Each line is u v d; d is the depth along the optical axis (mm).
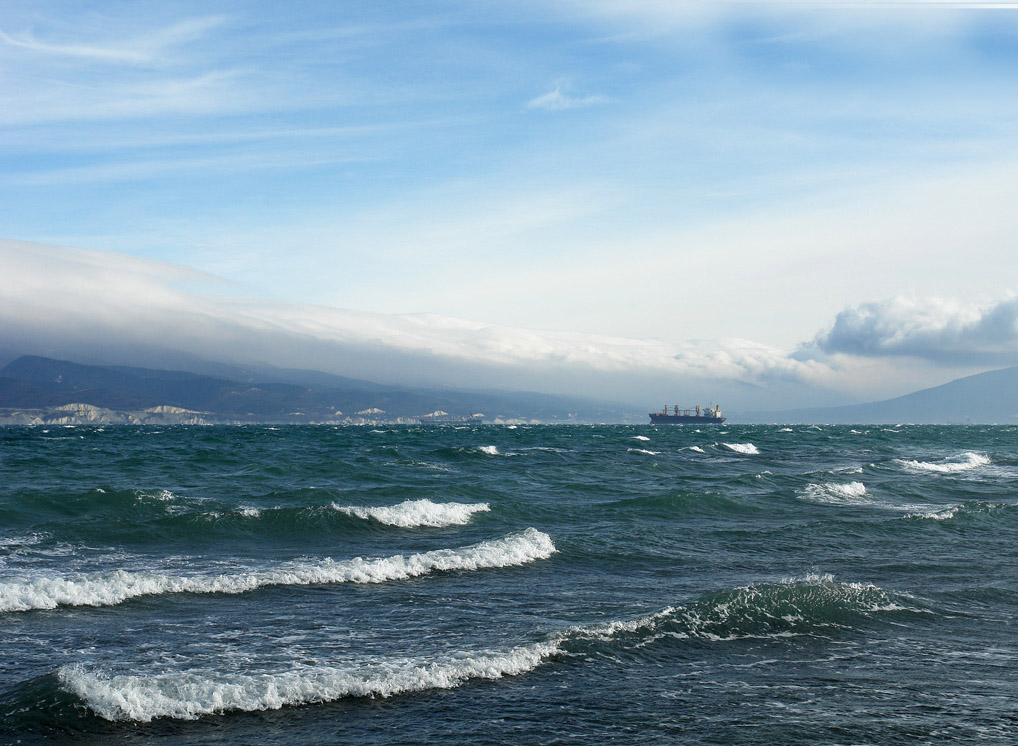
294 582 16828
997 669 12000
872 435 150625
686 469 54781
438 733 9289
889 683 11289
